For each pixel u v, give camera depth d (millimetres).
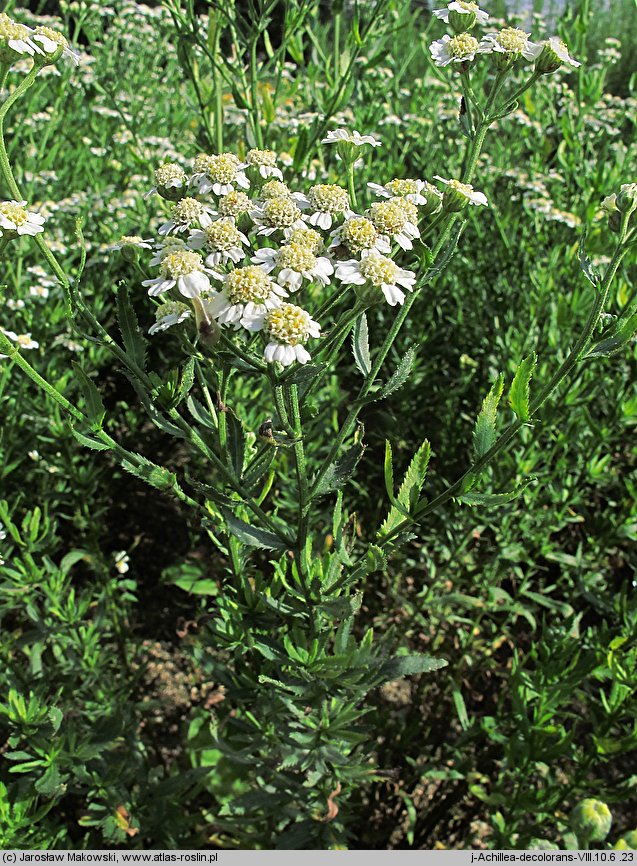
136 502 321
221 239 131
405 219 134
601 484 243
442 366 319
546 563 286
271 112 229
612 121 357
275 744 179
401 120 370
